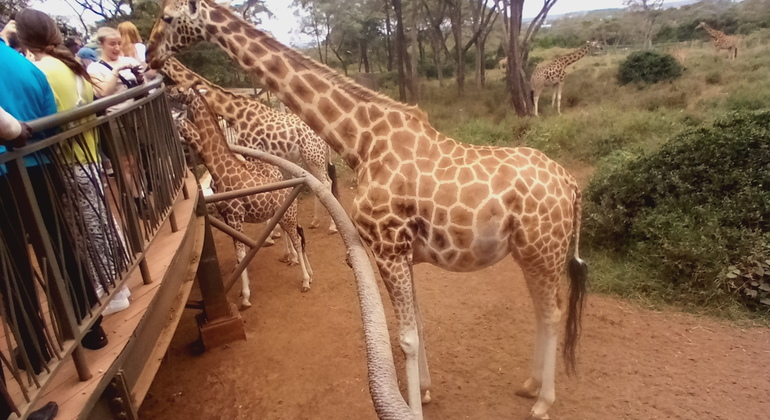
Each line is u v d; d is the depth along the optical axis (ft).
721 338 13.78
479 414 11.86
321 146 22.62
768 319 14.37
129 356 7.61
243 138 21.29
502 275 18.63
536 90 45.85
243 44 10.12
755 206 16.25
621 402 11.78
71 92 8.53
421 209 9.54
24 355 5.85
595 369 12.99
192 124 16.88
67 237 7.09
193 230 12.75
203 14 10.23
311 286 19.24
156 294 8.77
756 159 17.43
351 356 14.66
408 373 10.44
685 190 17.89
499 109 47.34
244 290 17.93
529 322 15.52
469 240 9.55
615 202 19.20
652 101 41.04
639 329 14.49
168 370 14.74
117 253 8.20
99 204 7.79
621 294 16.29
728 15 93.81
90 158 7.80
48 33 8.33
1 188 6.51
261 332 16.34
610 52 94.63
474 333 15.16
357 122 9.94
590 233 18.94
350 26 57.72
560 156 30.68
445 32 67.92
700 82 46.80
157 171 10.64
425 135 9.91
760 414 11.07
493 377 13.15
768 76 44.01
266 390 13.55
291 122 21.80
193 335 16.69
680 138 19.89
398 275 9.96
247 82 42.11
